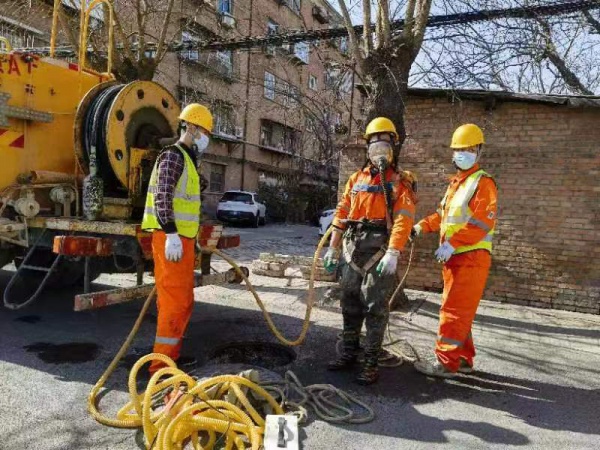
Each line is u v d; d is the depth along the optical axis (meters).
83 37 5.37
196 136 3.71
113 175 4.71
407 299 6.57
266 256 8.63
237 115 23.78
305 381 3.87
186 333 5.01
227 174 25.30
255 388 3.04
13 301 5.94
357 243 3.85
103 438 2.82
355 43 6.30
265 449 2.65
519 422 3.29
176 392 3.00
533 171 7.07
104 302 3.92
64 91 5.13
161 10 9.63
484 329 5.73
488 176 3.93
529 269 7.14
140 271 4.38
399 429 3.11
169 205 3.40
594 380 4.15
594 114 6.74
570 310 6.91
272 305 6.31
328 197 23.94
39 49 9.88
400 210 3.71
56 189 4.80
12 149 4.69
